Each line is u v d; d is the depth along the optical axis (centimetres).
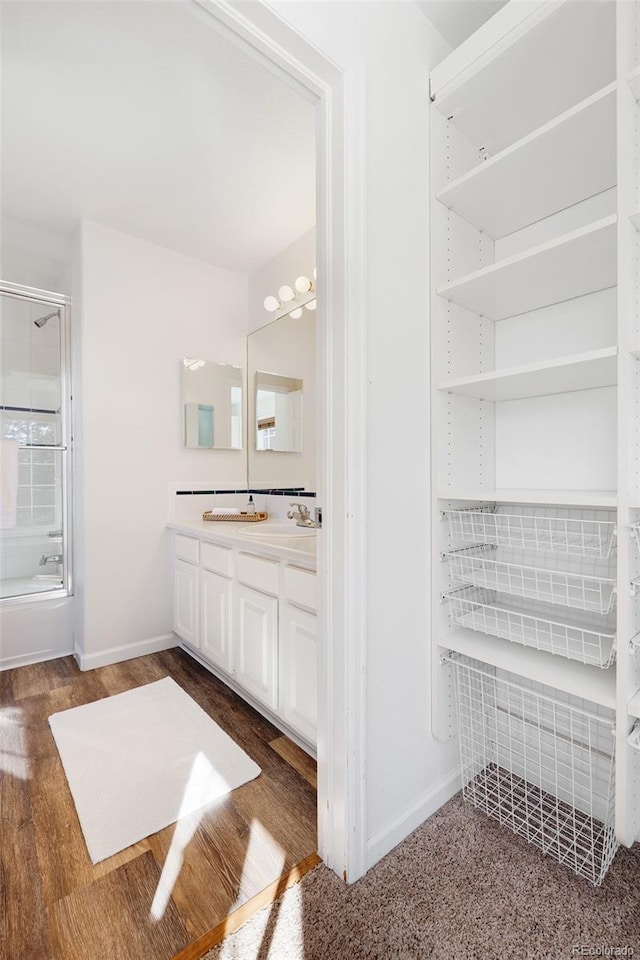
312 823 136
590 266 119
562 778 141
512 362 156
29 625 253
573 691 109
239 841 129
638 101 99
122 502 256
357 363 112
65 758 166
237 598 204
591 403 138
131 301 258
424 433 135
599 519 134
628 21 96
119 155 192
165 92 159
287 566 170
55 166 199
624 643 99
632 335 97
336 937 102
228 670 210
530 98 130
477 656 129
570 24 106
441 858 122
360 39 113
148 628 266
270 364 284
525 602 154
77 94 160
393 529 125
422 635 135
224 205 229
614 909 107
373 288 117
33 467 276
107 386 250
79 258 243
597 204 135
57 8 129
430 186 135
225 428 296
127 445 257
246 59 146
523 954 98
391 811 125
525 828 131
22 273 267
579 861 119
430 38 135
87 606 244
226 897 111
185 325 279
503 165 120
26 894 112
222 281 296
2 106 164
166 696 213
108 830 132
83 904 110
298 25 98
